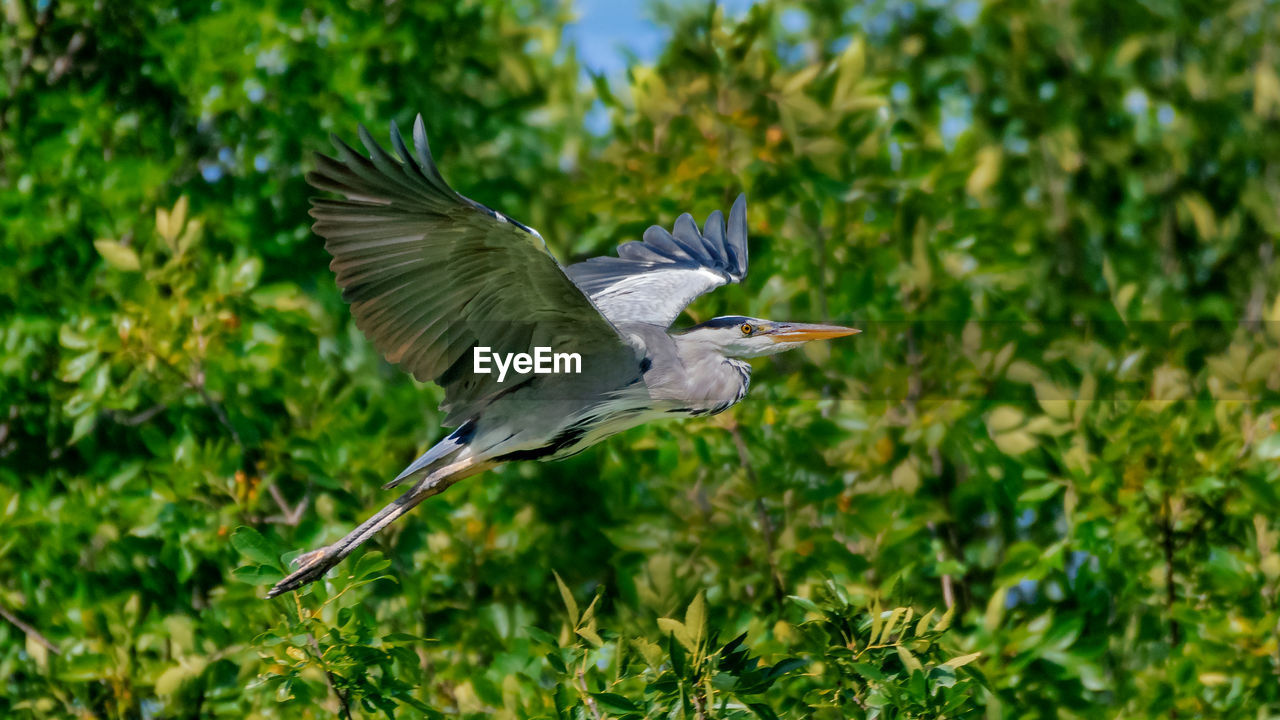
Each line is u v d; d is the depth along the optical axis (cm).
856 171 1341
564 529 1387
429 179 794
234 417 1203
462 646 1149
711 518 1202
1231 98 1568
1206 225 1478
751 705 782
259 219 1377
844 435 1195
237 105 1369
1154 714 1059
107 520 1194
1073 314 1454
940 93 1605
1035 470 1170
